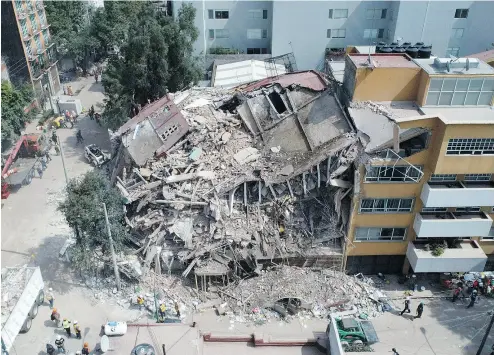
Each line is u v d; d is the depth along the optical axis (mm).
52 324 30766
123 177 35531
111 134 41031
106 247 32906
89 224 31750
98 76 70062
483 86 30922
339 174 31953
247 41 64438
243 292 32812
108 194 32656
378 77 31781
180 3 60500
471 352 30000
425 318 32281
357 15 59000
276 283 32812
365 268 35312
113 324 28625
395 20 57406
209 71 60188
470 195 30688
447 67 31000
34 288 30391
